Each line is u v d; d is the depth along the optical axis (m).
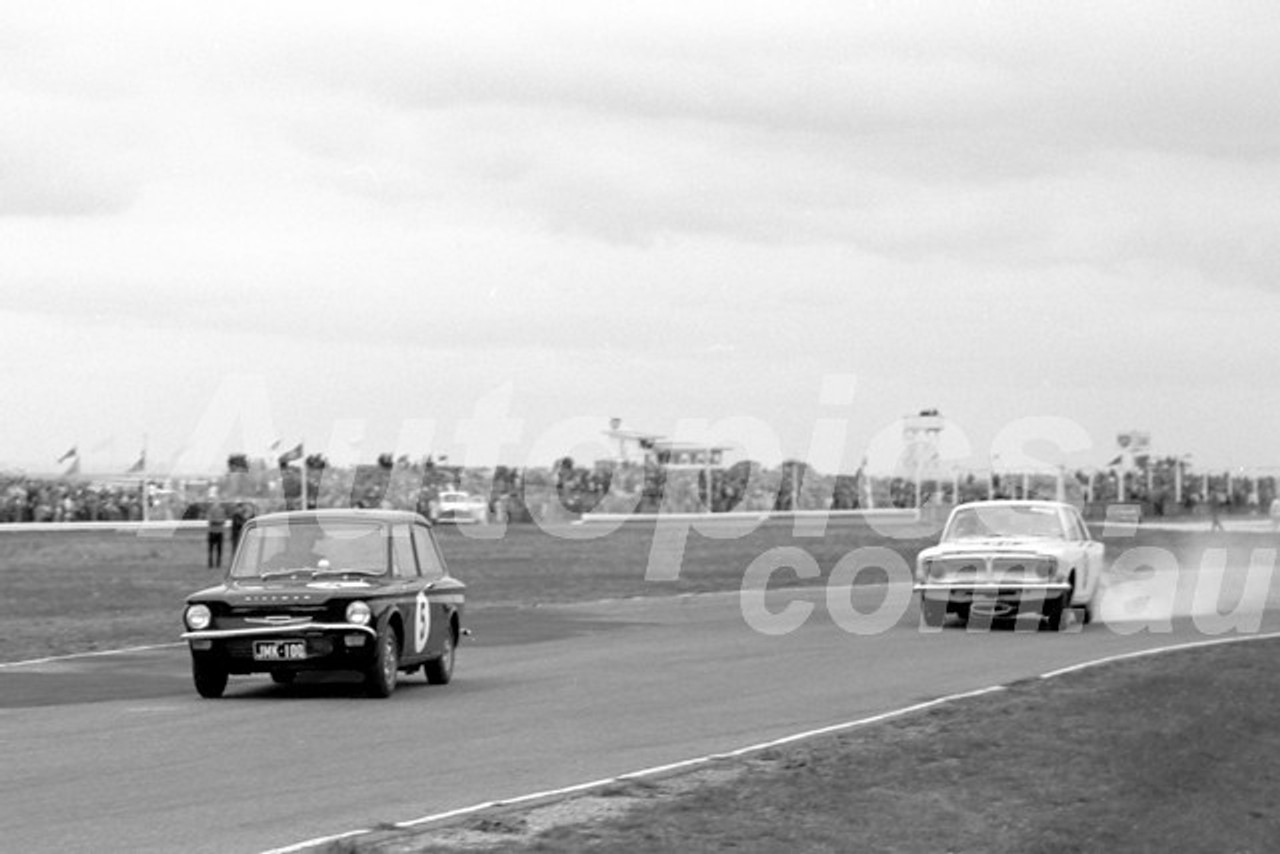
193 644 22.31
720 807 14.32
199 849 12.58
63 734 18.91
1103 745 17.77
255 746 17.98
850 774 16.00
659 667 26.78
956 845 13.10
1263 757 17.33
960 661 27.52
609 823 13.53
